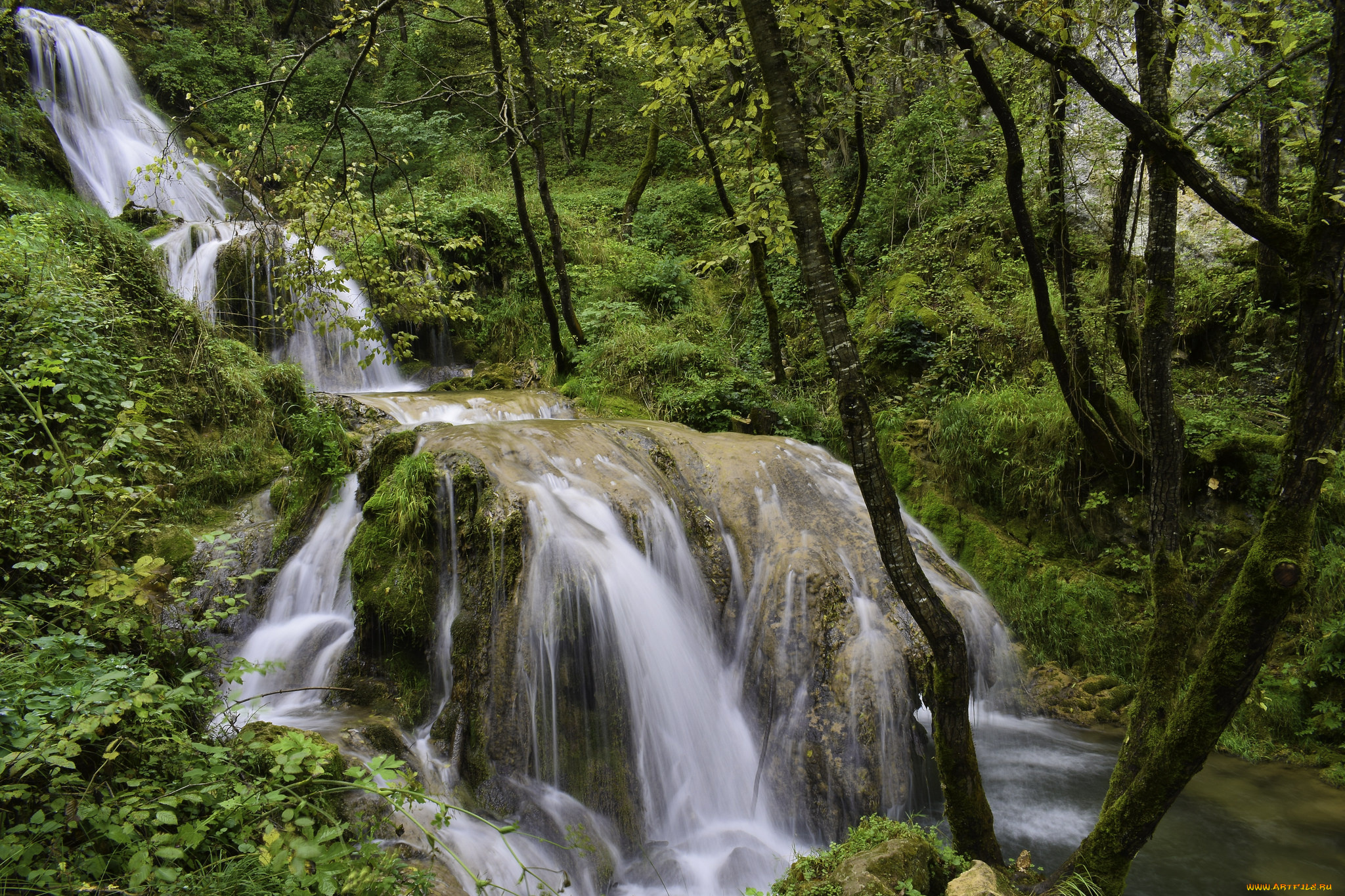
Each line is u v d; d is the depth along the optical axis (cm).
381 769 322
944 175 1138
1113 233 685
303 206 613
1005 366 928
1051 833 540
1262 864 505
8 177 896
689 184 1582
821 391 1023
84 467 390
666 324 1150
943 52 793
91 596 335
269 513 703
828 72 957
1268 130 759
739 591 663
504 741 508
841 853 396
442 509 586
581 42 1127
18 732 277
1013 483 832
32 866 267
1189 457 764
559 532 567
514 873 430
